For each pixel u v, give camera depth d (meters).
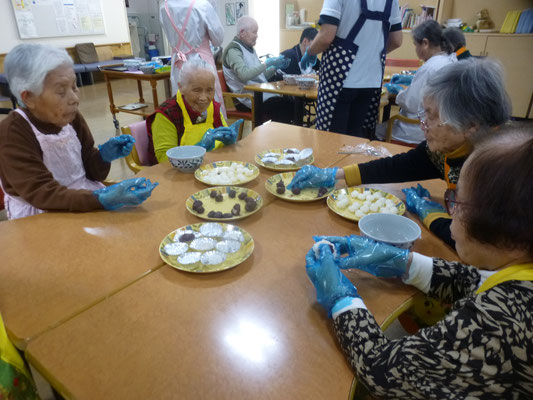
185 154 1.49
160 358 0.66
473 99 0.93
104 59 7.42
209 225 1.04
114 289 0.82
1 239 0.99
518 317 0.51
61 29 6.63
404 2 4.79
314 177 1.29
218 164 1.48
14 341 0.69
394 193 1.31
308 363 0.65
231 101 3.78
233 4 6.59
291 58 3.85
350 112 2.54
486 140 0.57
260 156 1.58
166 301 0.79
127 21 7.69
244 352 0.67
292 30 5.35
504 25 4.24
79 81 6.78
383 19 2.20
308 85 3.12
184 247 0.95
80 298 0.79
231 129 1.71
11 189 1.25
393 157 1.35
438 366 0.54
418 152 1.31
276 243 1.00
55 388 0.63
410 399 0.58
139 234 1.03
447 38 2.46
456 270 0.83
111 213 1.14
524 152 0.50
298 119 3.53
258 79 3.78
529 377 0.50
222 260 0.91
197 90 1.71
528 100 4.25
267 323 0.73
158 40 8.97
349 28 2.19
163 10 3.20
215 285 0.84
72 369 0.63
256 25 3.54
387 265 0.83
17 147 1.18
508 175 0.50
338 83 2.33
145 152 1.83
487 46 4.28
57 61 1.12
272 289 0.83
